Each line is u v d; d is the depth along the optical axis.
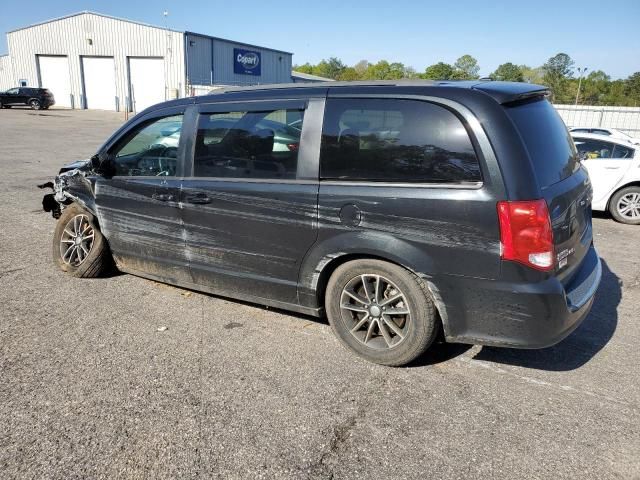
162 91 38.59
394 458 2.56
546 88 3.54
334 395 3.10
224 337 3.85
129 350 3.63
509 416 2.90
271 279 3.72
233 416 2.89
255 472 2.46
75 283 4.90
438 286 3.07
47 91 37.88
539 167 2.97
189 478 2.42
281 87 3.69
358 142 3.24
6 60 43.69
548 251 2.88
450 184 2.97
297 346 3.71
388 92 3.19
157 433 2.74
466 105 2.94
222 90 4.06
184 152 4.00
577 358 3.56
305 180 3.42
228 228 3.80
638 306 4.52
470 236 2.92
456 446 2.65
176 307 4.38
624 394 3.13
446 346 3.71
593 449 2.63
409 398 3.07
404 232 3.09
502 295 2.92
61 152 15.35
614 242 6.78
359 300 3.43
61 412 2.91
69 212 5.10
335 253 3.35
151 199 4.20
